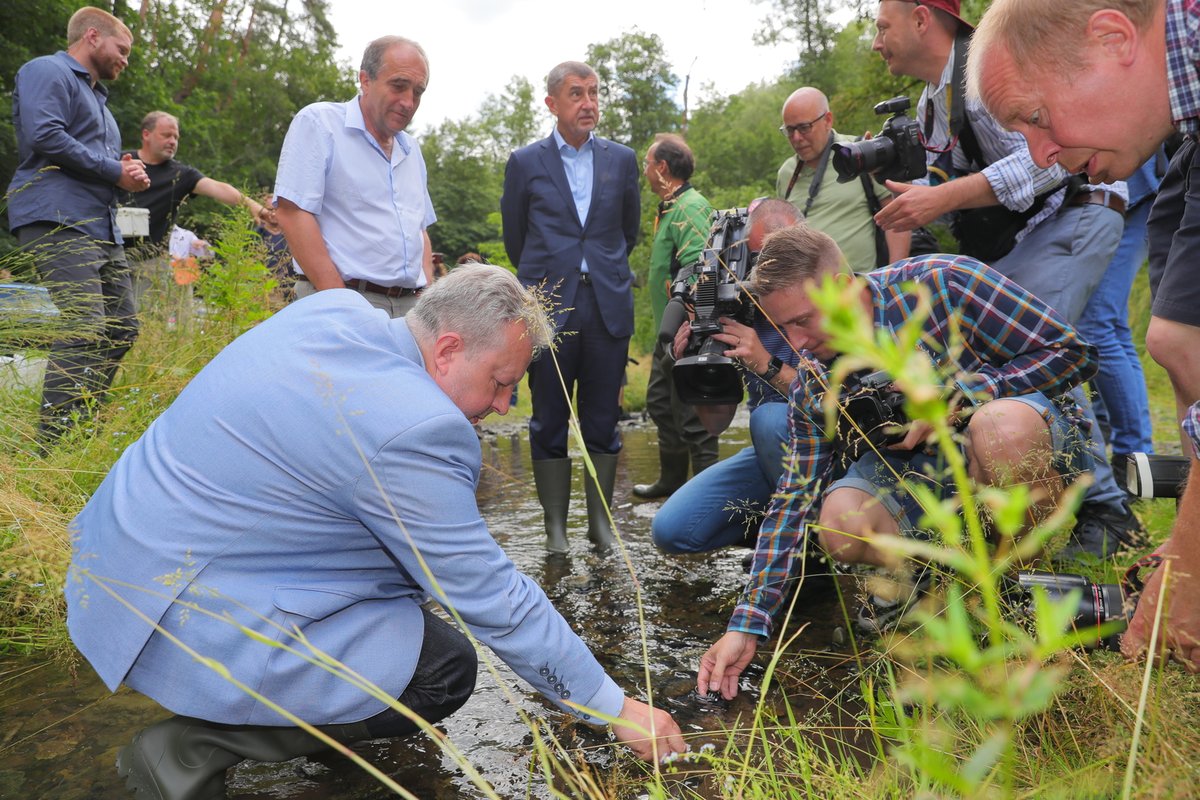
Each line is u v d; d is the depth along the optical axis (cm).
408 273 367
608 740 211
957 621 38
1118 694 141
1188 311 171
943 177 337
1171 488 178
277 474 177
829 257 237
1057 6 149
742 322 298
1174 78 144
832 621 289
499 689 245
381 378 181
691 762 197
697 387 305
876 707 206
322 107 344
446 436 179
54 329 372
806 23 3069
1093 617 177
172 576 172
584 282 392
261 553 179
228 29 3228
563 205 392
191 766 178
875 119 1530
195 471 179
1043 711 167
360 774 198
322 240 342
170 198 542
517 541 409
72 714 225
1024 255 310
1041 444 231
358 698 181
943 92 326
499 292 193
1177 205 205
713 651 240
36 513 261
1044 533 37
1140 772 125
